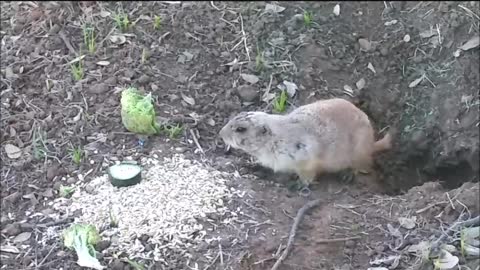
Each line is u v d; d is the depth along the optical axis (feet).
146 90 8.73
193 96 8.74
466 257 7.57
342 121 8.29
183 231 7.80
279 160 8.23
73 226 7.75
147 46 9.04
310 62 8.98
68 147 8.36
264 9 9.35
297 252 7.68
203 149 8.40
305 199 8.12
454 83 8.81
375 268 7.56
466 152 8.52
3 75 8.84
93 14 9.25
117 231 7.80
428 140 8.68
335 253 7.68
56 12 9.30
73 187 8.11
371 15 9.36
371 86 8.95
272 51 9.05
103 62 8.90
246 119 8.19
